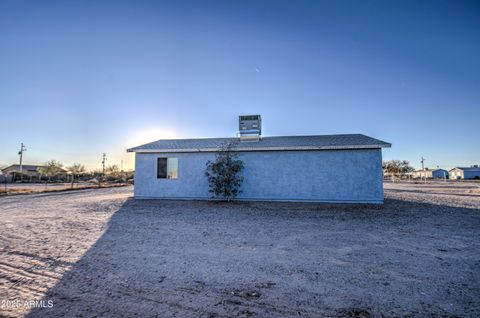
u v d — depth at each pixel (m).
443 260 4.64
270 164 13.03
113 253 5.09
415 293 3.39
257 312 2.97
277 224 7.76
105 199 14.33
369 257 4.81
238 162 13.00
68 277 3.95
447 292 3.42
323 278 3.88
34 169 65.12
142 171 14.18
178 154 13.93
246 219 8.53
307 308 3.05
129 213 9.70
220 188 12.59
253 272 4.13
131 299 3.28
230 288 3.58
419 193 18.03
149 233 6.70
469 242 5.78
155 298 3.30
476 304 3.11
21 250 5.25
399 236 6.32
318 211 10.00
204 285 3.67
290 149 12.62
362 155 12.12
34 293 3.45
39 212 10.05
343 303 3.15
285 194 12.80
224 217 8.89
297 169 12.75
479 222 7.90
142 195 14.09
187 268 4.31
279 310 3.01
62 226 7.51
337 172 12.32
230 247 5.49
